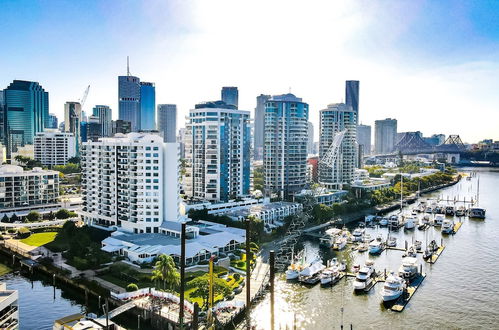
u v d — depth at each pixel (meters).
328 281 168.12
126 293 146.75
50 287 172.50
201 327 126.06
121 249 197.88
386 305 150.50
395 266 192.88
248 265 113.19
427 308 148.75
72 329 117.62
